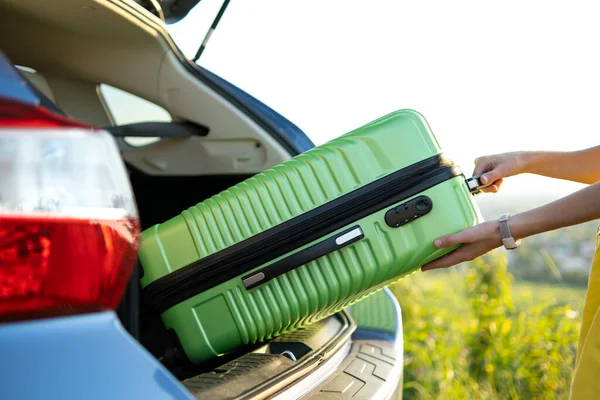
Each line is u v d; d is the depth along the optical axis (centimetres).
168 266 146
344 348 153
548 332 311
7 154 67
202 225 145
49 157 70
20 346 65
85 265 71
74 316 71
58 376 65
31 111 70
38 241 68
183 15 220
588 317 138
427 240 143
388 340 162
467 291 330
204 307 146
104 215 73
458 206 145
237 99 213
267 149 212
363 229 142
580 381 129
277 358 132
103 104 225
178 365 156
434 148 146
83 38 188
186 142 223
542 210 135
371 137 144
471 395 299
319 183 143
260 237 142
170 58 208
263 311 144
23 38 183
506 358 305
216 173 221
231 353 159
